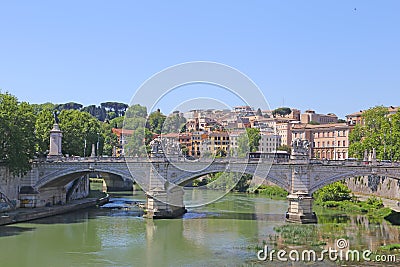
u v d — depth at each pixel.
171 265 54.62
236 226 78.38
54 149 91.88
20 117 84.69
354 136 128.62
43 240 67.19
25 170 83.69
